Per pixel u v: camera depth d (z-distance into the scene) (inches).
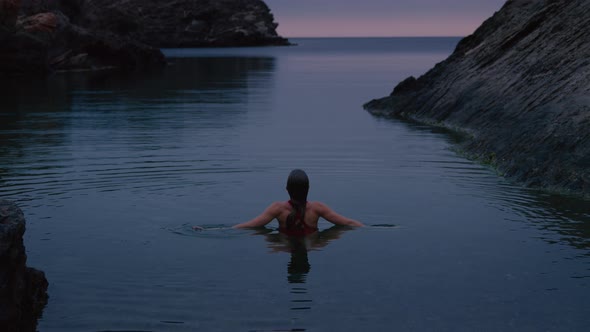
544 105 454.0
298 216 251.4
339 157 434.3
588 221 269.9
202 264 216.4
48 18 1401.3
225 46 4483.3
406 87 814.5
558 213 284.4
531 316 174.1
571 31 556.4
